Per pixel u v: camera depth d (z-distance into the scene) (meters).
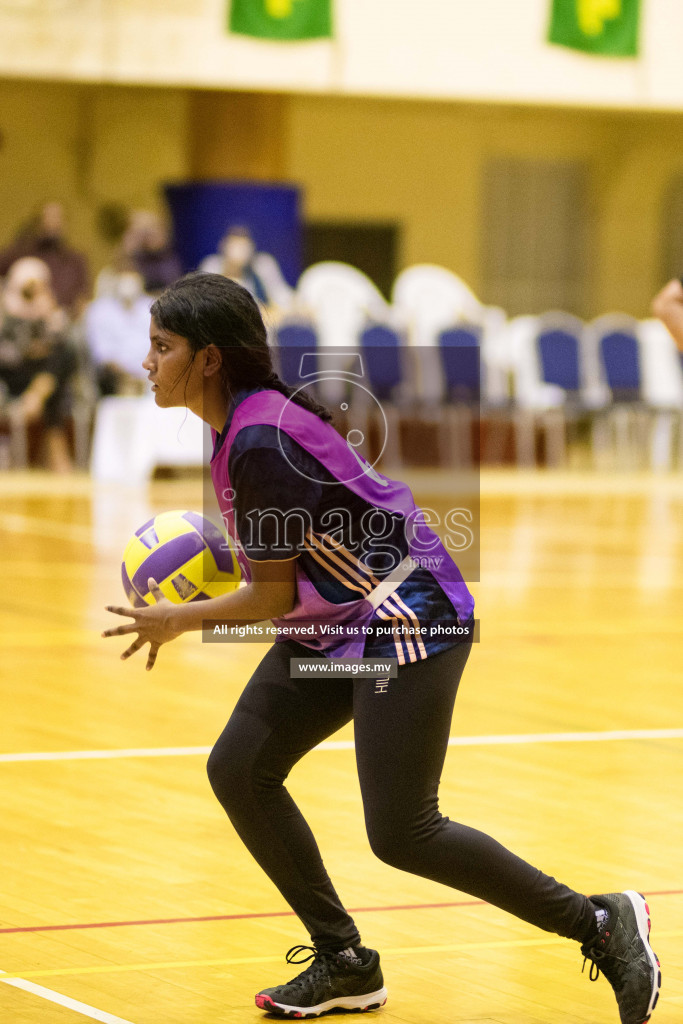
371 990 7.72
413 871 7.30
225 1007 7.62
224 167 40.88
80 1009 7.51
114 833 10.77
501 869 7.26
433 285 41.03
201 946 8.52
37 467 38.81
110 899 9.32
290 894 7.72
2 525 29.33
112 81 37.25
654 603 22.30
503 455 42.47
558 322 43.00
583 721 14.68
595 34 40.19
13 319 36.91
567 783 12.30
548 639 19.27
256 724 7.52
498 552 27.44
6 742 13.47
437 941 8.73
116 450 36.94
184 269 40.25
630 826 11.11
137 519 30.50
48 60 36.72
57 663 17.17
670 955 8.44
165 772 12.49
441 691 7.24
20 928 8.74
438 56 39.44
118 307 37.12
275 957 8.36
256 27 37.97
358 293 39.66
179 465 37.72
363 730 7.26
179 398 7.25
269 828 7.61
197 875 9.84
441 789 12.05
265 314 7.61
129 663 17.30
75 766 12.65
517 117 46.62
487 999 7.86
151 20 37.31
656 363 41.69
